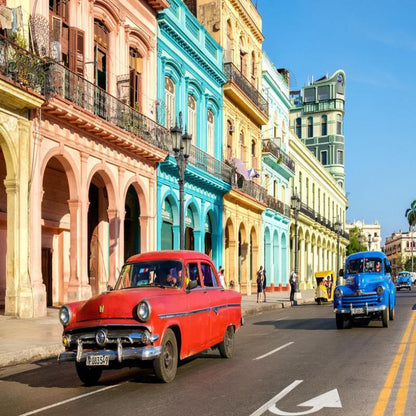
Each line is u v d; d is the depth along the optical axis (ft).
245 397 25.26
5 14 53.83
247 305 93.76
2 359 35.81
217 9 114.42
